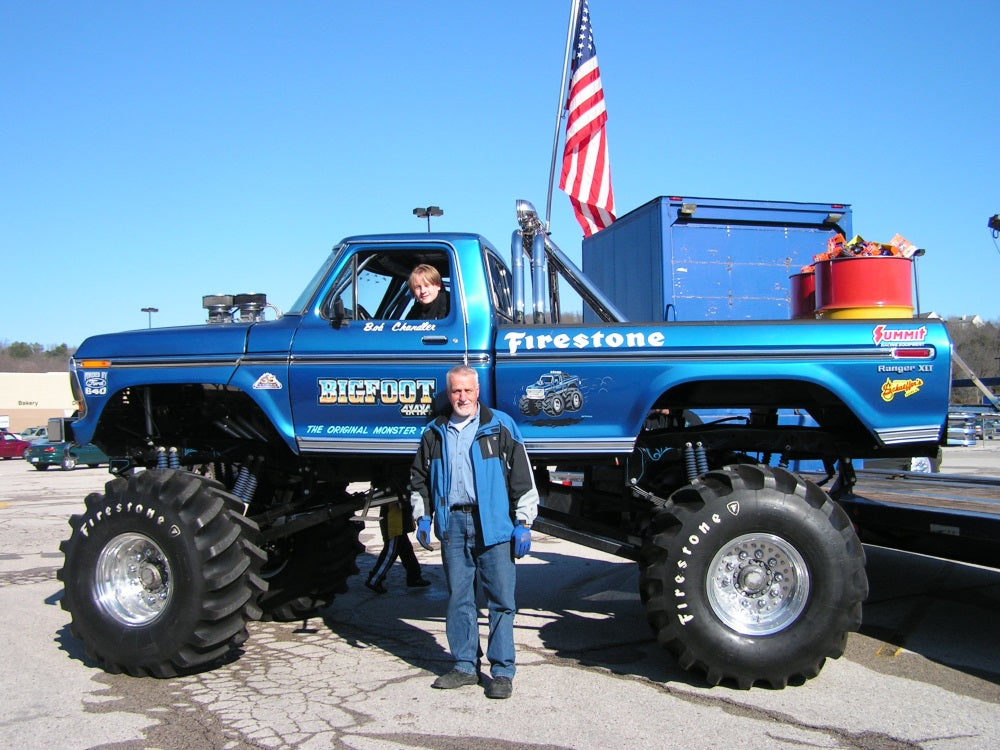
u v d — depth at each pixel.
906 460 7.91
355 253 4.92
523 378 4.55
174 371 4.95
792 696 3.91
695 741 3.39
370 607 5.99
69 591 4.46
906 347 4.33
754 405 4.95
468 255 4.76
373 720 3.66
